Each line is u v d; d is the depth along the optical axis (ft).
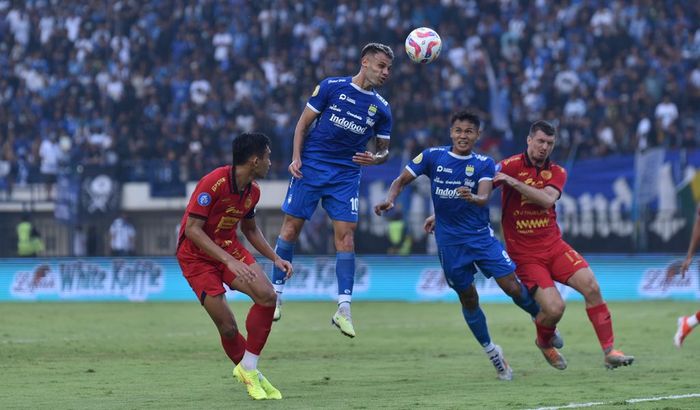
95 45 215.10
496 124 188.96
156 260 165.27
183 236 58.70
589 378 68.33
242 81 201.46
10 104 210.18
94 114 202.49
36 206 183.21
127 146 192.95
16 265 169.48
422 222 164.35
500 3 204.33
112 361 80.64
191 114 196.34
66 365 77.56
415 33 70.59
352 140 67.92
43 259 168.55
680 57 189.06
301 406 54.65
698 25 197.16
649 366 75.66
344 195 68.08
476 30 201.46
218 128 191.83
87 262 167.22
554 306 66.49
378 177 166.81
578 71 189.78
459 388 63.00
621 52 192.65
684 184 157.28
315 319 126.62
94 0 220.84
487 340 67.41
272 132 189.37
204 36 211.61
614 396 58.59
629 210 158.40
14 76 213.25
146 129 196.75
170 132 194.59
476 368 75.36
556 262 68.54
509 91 189.26
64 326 116.67
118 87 205.26
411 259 160.45
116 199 178.40
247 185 57.41
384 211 67.77
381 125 68.59
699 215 81.97
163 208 180.96
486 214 67.00
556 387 63.16
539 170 69.21
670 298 153.38
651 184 158.81
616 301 151.33
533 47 196.54
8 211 181.57
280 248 69.26
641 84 185.26
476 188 65.98
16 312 137.08
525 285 68.49
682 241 155.33
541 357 83.35
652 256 154.61
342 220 67.92
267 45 209.56
